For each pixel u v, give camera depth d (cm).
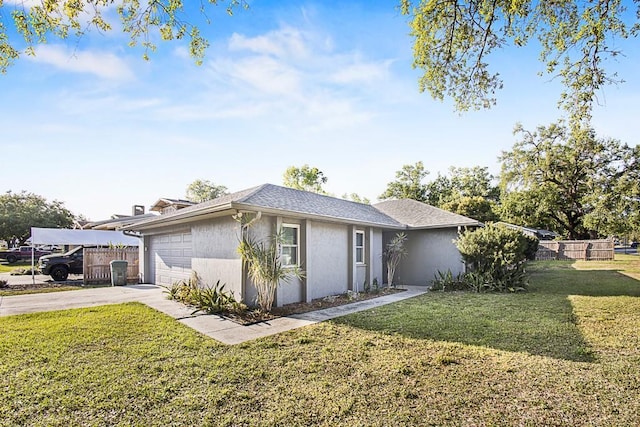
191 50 608
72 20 525
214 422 319
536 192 2986
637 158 2667
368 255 1255
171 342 563
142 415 332
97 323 689
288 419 325
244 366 457
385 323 695
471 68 734
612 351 511
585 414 333
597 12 588
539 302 913
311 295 977
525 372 434
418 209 1574
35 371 437
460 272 1308
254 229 862
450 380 411
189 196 5278
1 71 557
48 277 1752
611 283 1262
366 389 388
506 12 604
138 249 1642
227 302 817
